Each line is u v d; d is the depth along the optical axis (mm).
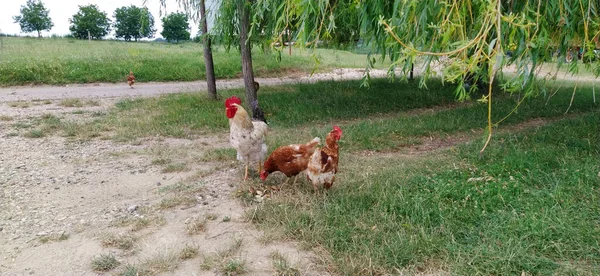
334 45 10023
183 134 7695
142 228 3924
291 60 22547
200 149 6750
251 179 5199
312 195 4527
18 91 14219
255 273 3141
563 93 12016
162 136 7609
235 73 19672
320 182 4301
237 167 5727
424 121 8312
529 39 2590
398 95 11656
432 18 2885
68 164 5945
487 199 4176
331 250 3332
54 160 6125
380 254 3217
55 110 10320
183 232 3840
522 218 3688
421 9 2803
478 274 2955
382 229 3621
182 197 4602
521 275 2943
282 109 9891
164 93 13453
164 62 19891
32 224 4043
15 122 8758
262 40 7730
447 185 4504
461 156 5918
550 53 3312
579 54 3291
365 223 3760
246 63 8297
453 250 3248
